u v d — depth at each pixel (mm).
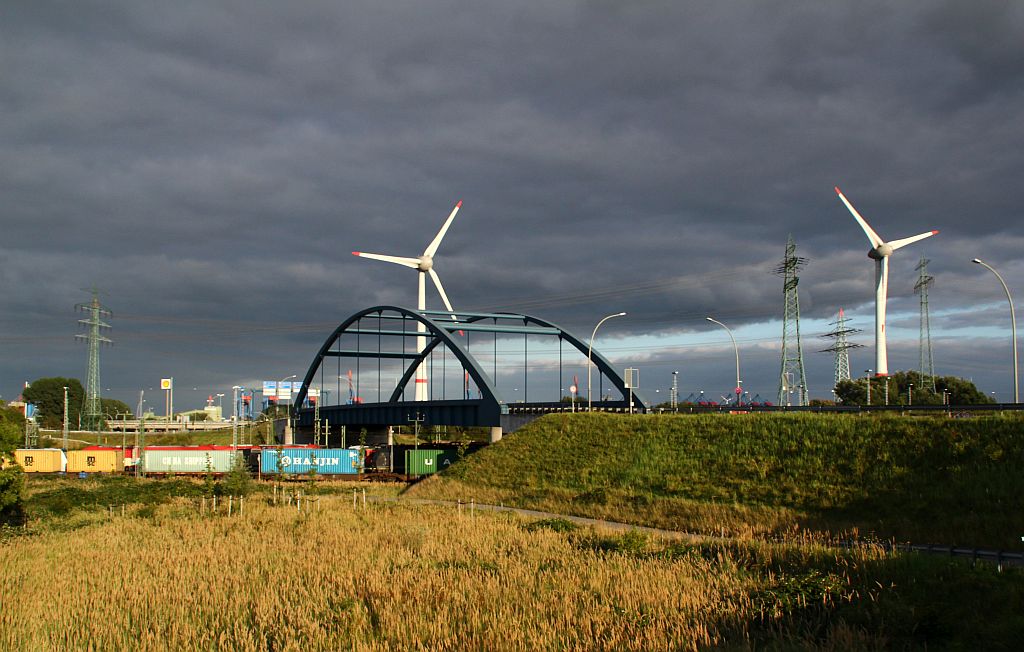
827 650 18719
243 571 29328
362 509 54750
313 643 19766
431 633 20062
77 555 35406
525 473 68438
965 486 42156
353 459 99375
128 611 23281
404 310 110062
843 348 139750
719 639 19859
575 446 71062
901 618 21391
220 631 21078
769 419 61500
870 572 26500
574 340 100938
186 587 26562
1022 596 22328
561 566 29828
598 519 50844
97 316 180625
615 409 91062
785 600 22891
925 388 129000
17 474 52062
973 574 24703
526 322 108562
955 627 20953
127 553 35406
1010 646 19234
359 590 25188
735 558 30984
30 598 25516
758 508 46719
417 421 104062
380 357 137875
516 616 21406
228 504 57250
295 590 25781
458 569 28969
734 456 57156
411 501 65312
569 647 18625
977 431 47594
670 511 49188
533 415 84125
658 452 63219
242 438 174000
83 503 65125
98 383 182875
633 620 20844
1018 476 41312
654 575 26953
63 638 20875
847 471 49062
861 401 127188
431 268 142750
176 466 102562
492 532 40219
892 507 42562
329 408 136125
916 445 49000
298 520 47094
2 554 36188
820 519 43312
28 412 143125
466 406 93375
